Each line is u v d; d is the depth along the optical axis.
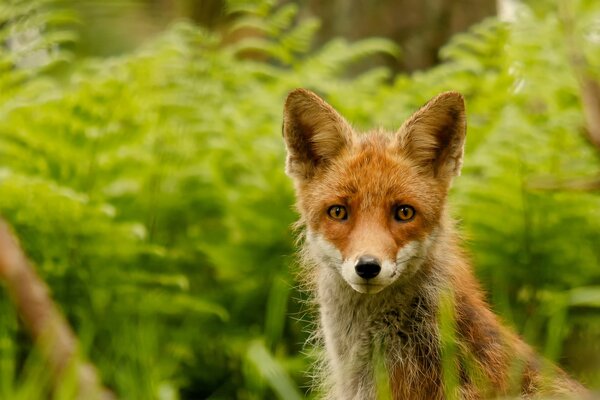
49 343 10.42
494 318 9.64
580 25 13.21
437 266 9.41
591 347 12.77
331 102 14.87
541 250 13.28
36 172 13.70
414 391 9.04
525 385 9.05
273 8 18.16
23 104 13.12
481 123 14.70
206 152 14.36
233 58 16.03
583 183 10.25
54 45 14.35
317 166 9.82
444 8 17.77
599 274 13.43
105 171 13.84
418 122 9.52
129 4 17.88
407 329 9.31
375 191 9.16
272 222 14.02
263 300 14.19
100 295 13.12
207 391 14.02
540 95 14.08
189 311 13.93
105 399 10.68
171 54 14.22
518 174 12.91
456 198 13.16
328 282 9.66
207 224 14.64
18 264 10.56
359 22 17.73
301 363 12.96
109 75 13.84
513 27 14.43
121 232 12.91
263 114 14.80
